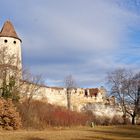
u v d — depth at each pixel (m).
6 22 71.06
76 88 92.00
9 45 68.50
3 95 51.72
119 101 75.31
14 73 56.62
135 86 74.00
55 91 83.50
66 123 63.03
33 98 65.38
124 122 74.62
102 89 101.50
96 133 40.22
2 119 45.72
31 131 44.09
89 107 88.56
